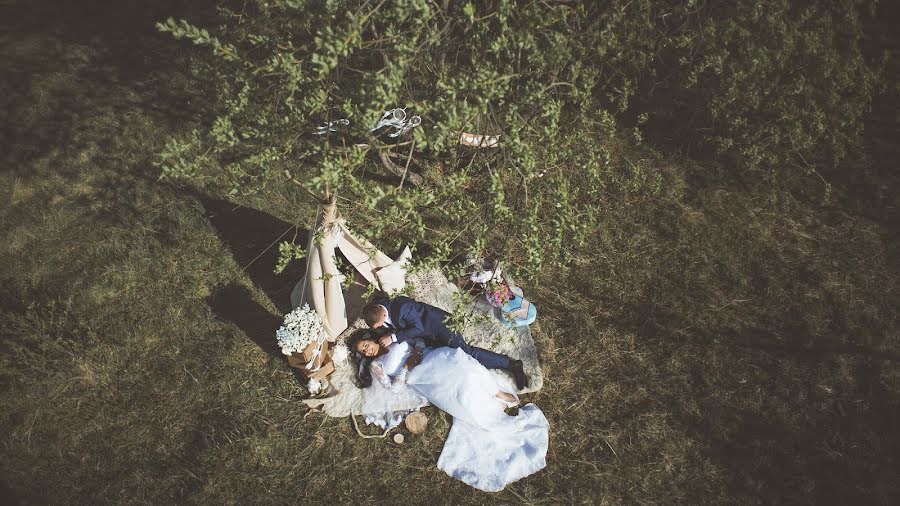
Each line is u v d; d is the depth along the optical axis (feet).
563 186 14.96
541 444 17.16
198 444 17.52
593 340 19.56
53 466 17.16
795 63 20.04
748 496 16.26
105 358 19.24
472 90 13.98
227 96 16.21
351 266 20.04
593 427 17.71
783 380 18.45
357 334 19.52
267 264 21.63
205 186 23.75
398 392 18.24
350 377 18.78
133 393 18.53
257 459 17.13
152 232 22.30
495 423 17.37
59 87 27.43
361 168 24.00
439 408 17.92
